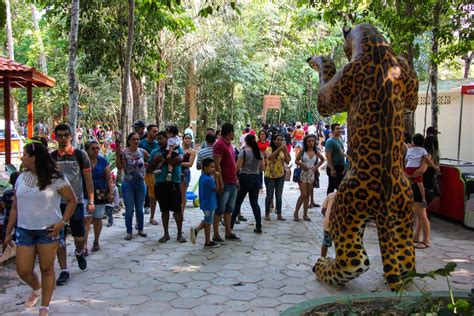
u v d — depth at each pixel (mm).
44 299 4434
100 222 6867
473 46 10055
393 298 3979
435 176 8227
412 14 9375
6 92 10203
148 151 8805
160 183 7301
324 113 5625
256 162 7969
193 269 6090
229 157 7293
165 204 7336
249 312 4723
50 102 24594
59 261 5562
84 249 6523
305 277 5781
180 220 7434
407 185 5031
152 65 14422
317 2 10711
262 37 29266
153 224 8656
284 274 5898
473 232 8156
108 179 6789
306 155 8977
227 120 27266
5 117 10211
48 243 4387
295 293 5250
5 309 4762
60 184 4434
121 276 5801
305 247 7168
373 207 4961
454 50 9734
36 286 4676
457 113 15281
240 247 7160
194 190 10758
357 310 3826
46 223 4367
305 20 14391
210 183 6996
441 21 11070
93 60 11633
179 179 7414
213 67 23609
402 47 9203
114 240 7527
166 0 7016
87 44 11328
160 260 6473
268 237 7789
